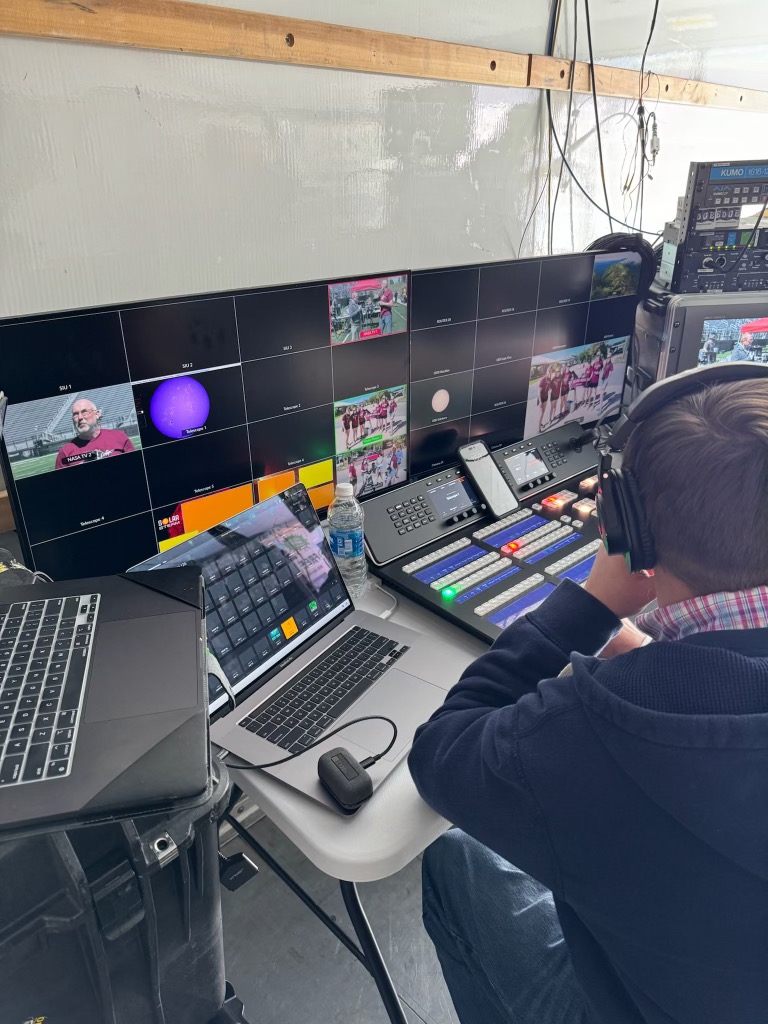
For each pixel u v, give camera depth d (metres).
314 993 1.34
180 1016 0.87
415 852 0.83
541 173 1.81
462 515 1.52
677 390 0.63
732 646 0.53
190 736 0.64
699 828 0.49
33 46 1.01
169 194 1.21
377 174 1.48
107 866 0.68
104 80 1.09
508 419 1.73
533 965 0.86
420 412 1.56
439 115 1.53
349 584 1.34
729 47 2.12
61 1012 0.72
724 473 0.56
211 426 1.25
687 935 0.52
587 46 1.76
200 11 1.13
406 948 1.42
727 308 1.62
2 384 1.01
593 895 0.56
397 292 1.41
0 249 1.08
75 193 1.12
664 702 0.52
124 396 1.13
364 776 0.87
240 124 1.25
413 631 1.18
